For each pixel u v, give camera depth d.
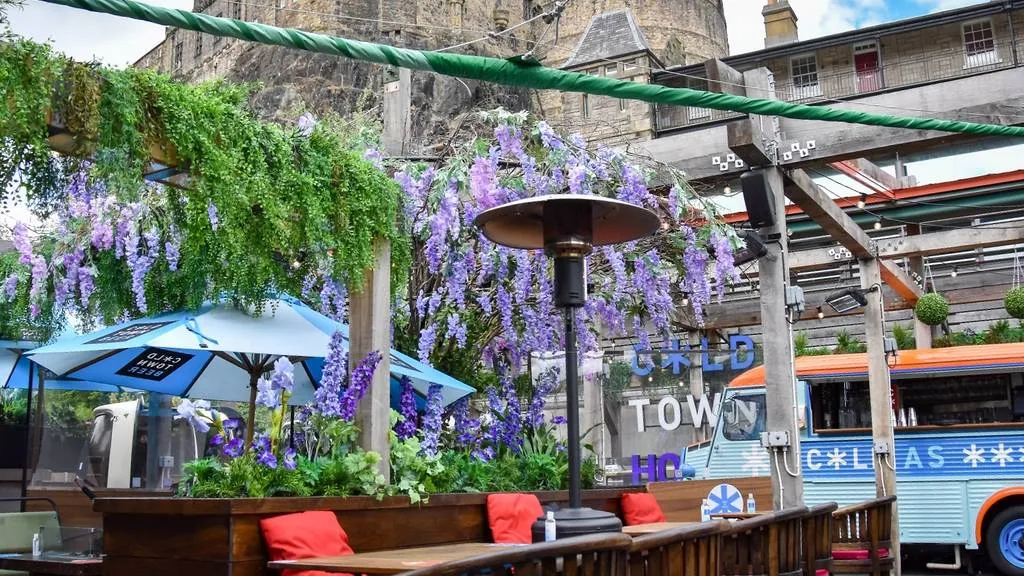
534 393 10.42
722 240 11.19
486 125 10.96
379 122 10.59
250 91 7.23
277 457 6.36
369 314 7.71
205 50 70.44
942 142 8.84
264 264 7.18
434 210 10.33
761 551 5.26
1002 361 14.07
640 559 3.85
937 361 14.43
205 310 8.02
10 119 5.37
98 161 5.88
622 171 10.68
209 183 6.54
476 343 11.44
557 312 10.99
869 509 8.20
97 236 9.40
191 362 9.47
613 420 20.11
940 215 20.67
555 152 10.56
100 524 11.69
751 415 15.05
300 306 8.70
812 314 21.55
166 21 3.92
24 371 10.70
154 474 13.12
